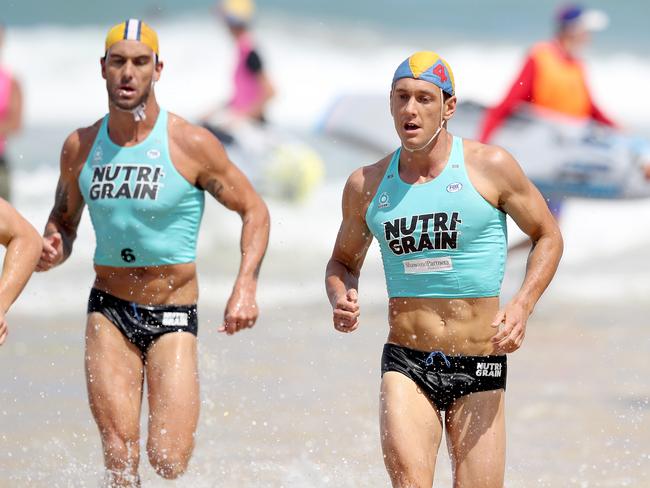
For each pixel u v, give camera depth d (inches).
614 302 1371.8
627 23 4047.7
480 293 640.4
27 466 793.6
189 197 743.7
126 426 711.7
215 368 1055.6
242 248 766.5
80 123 2795.3
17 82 1369.3
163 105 3063.5
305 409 938.7
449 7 4320.9
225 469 795.4
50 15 3973.9
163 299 740.7
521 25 4109.3
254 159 1838.1
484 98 3253.0
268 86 1851.6
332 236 1710.1
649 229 1722.4
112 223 735.7
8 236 671.8
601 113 1376.7
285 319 1270.9
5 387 992.2
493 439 631.2
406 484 609.6
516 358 1125.7
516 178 635.5
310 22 3912.4
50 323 1245.1
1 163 1375.5
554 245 645.9
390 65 3518.7
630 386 1024.9
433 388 640.4
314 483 770.2
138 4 4092.0
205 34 3609.7
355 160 2223.2
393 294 656.4
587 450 850.1
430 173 642.8
